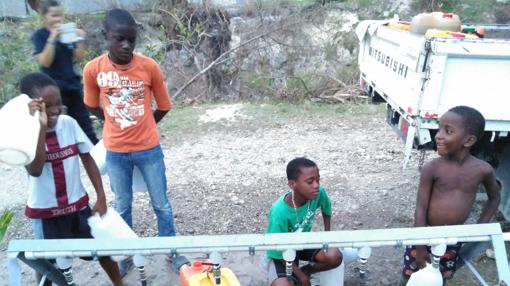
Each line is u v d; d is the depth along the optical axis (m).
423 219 2.70
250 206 4.49
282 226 2.74
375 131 6.52
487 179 2.67
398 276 3.39
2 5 9.48
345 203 4.49
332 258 2.62
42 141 2.39
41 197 2.62
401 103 3.66
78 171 2.75
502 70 3.16
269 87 9.05
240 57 9.58
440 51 3.05
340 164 5.44
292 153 5.82
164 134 6.56
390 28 4.39
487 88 3.20
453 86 3.19
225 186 4.94
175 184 5.00
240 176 5.18
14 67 8.10
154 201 3.30
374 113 7.27
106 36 2.85
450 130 2.57
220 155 5.81
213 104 8.29
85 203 2.80
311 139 6.30
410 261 2.92
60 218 2.72
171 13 9.52
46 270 2.26
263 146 6.08
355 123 6.88
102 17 9.48
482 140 3.59
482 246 2.53
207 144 6.19
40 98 2.42
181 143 6.25
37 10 3.80
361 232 2.12
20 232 4.10
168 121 7.05
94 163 2.83
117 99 2.97
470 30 4.17
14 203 4.68
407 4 10.92
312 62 9.81
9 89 7.82
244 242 2.06
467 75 3.16
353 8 10.65
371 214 4.29
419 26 3.90
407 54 3.56
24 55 8.43
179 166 5.51
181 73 9.39
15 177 5.34
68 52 3.92
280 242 2.06
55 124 2.60
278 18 9.88
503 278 2.05
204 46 9.65
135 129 3.03
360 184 4.89
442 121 2.62
